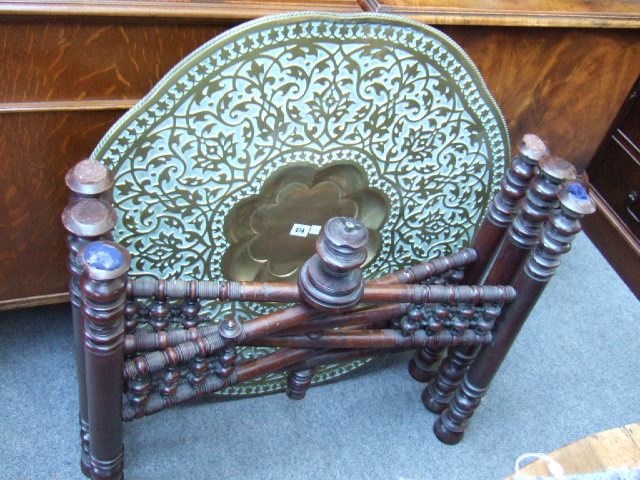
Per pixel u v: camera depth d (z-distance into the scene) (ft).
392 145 3.30
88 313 2.36
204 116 2.86
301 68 2.88
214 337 2.87
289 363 3.38
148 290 2.80
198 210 3.15
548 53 3.74
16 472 3.50
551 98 4.02
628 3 3.72
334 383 4.27
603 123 4.33
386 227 3.66
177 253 3.29
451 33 3.42
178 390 3.10
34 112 2.93
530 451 4.10
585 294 5.30
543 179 3.00
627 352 4.87
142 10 2.73
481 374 3.63
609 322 5.09
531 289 3.12
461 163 3.51
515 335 3.37
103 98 3.04
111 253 2.26
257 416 3.99
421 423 4.13
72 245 2.41
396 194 3.52
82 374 3.01
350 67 2.96
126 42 2.88
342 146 3.21
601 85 4.04
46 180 3.22
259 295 2.87
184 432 3.84
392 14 2.98
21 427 3.68
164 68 3.05
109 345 2.50
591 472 2.32
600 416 4.39
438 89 3.18
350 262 2.60
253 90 2.86
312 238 3.60
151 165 2.92
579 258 5.64
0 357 3.99
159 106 2.76
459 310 3.28
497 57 3.65
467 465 3.96
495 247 3.46
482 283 3.71
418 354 4.27
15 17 2.60
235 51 2.72
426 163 3.44
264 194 3.23
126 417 3.02
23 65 2.78
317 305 2.78
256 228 3.39
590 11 3.55
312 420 4.03
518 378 4.53
